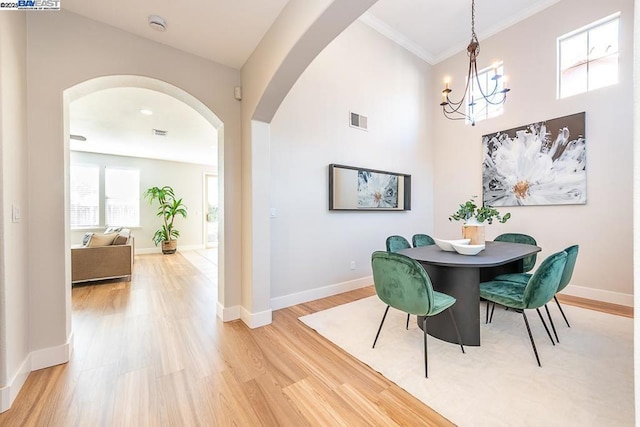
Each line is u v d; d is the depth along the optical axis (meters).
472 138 4.38
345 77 3.68
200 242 8.16
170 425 1.37
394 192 4.25
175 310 2.99
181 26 2.15
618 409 1.43
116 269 4.18
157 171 7.41
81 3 1.88
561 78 3.45
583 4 3.24
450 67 4.72
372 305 3.11
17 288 1.62
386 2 3.62
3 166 1.46
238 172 2.77
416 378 1.72
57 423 1.38
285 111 3.10
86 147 6.04
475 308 2.11
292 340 2.27
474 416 1.40
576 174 3.26
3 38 1.47
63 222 1.91
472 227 2.64
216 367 1.87
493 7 3.68
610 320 2.55
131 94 3.39
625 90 2.95
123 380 1.72
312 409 1.48
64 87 1.92
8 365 1.50
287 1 1.94
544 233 3.54
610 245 3.05
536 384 1.64
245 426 1.36
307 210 3.29
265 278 2.63
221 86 2.67
